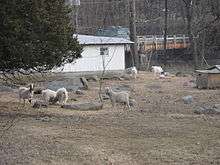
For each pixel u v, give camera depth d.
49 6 19.19
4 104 21.78
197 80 31.53
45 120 17.41
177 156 11.91
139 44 64.44
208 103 23.45
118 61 43.75
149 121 17.38
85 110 20.58
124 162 11.31
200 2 61.75
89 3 78.69
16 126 15.95
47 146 12.83
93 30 76.31
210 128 15.80
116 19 76.19
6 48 18.03
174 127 16.02
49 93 22.33
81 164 11.11
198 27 62.03
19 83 31.00
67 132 14.99
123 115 18.98
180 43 71.75
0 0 17.78
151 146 13.05
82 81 31.09
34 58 18.39
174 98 25.66
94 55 42.62
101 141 13.66
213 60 67.75
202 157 11.80
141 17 79.00
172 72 52.53
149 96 26.58
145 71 47.81
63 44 19.27
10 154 11.84
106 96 25.50
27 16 18.33
